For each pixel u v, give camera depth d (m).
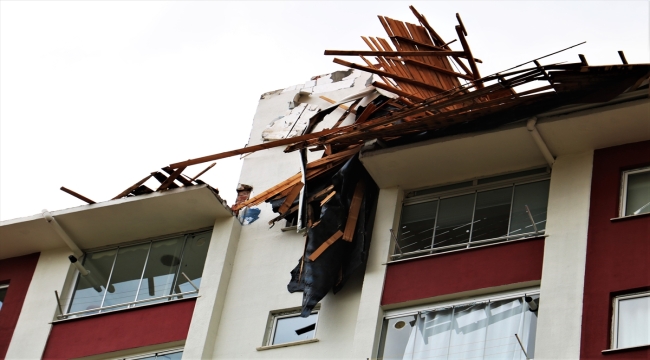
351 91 26.00
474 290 19.12
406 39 22.59
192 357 20.88
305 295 20.34
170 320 21.88
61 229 24.05
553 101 19.83
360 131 21.22
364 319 19.56
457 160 20.97
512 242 19.47
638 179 19.52
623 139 19.92
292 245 22.47
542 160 20.56
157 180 23.58
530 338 18.11
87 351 22.06
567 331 17.56
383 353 19.14
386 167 21.33
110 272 23.72
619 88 19.33
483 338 18.50
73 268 24.02
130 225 23.81
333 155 21.94
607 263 18.27
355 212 21.14
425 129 20.86
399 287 19.83
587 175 19.80
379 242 20.75
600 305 17.72
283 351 20.50
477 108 20.09
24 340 22.84
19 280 24.28
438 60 22.45
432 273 19.73
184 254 23.31
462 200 20.92
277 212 22.95
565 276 18.34
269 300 21.59
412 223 21.03
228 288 22.25
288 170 24.59
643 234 18.41
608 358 17.00
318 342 20.30
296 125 25.67
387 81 23.27
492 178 21.00
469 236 20.28
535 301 18.53
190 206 23.25
